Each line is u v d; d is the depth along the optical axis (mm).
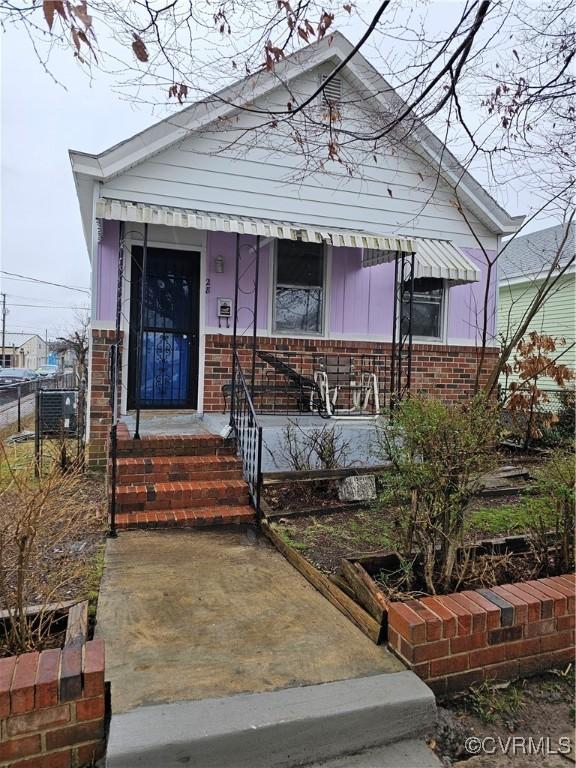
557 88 4820
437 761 2441
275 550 4578
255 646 3008
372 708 2486
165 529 5023
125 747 2162
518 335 6309
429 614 2898
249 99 7086
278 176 7867
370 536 4719
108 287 7148
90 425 7008
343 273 8516
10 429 12930
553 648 3127
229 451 6172
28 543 3016
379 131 5820
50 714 2219
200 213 6641
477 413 3611
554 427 9281
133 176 7125
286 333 8250
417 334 9156
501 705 2822
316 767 2379
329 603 3580
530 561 4031
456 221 9086
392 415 4285
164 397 7801
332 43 7230
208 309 7734
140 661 2820
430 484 3486
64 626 3066
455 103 4469
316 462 6250
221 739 2260
